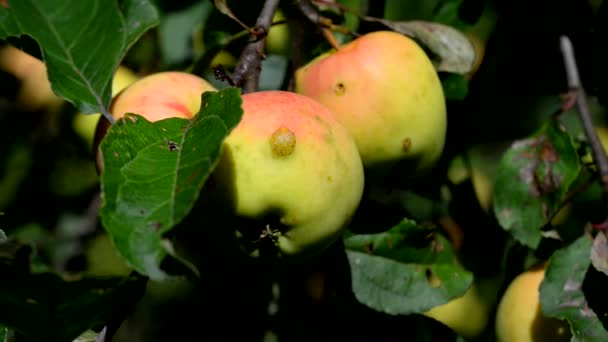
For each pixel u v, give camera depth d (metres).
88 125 1.48
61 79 1.22
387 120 1.24
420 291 1.28
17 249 1.12
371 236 1.28
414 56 1.25
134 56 1.44
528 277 1.29
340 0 1.35
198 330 1.32
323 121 1.19
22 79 1.51
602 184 1.29
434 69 1.27
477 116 1.36
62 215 1.53
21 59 1.51
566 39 1.34
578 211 1.42
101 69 1.22
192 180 1.11
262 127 1.17
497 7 1.38
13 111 1.52
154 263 1.10
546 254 1.30
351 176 1.19
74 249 1.49
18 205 1.53
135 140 1.14
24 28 1.23
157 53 1.44
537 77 1.38
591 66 1.37
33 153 1.53
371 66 1.24
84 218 1.50
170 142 1.14
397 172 1.27
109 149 1.13
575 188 1.36
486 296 1.37
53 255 1.50
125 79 1.42
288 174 1.17
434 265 1.28
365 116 1.24
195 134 1.14
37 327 1.14
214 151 1.12
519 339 1.27
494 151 1.48
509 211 1.30
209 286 1.31
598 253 1.25
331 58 1.25
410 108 1.24
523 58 1.38
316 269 1.29
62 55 1.23
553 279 1.25
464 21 1.35
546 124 1.30
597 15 1.36
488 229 1.33
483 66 1.37
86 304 1.14
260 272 1.29
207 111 1.15
